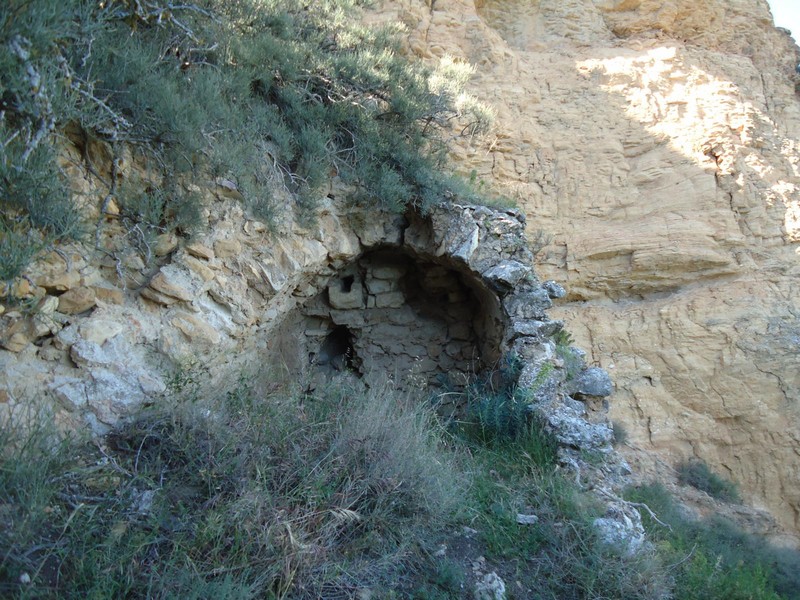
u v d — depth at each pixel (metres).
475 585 3.89
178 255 4.87
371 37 7.61
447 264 6.94
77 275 4.22
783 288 11.41
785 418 10.80
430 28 11.74
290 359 6.96
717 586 4.64
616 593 4.13
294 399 4.73
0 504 3.00
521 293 6.41
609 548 4.37
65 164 4.27
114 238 4.57
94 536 3.14
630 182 11.77
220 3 6.30
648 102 12.39
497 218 6.65
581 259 11.30
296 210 5.90
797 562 7.53
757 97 13.23
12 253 3.35
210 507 3.50
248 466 3.80
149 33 5.25
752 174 11.92
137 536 3.13
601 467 5.41
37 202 3.62
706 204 11.62
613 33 13.82
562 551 4.34
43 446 3.36
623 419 10.72
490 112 7.70
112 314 4.38
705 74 12.88
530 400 5.76
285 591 3.24
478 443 5.79
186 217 4.79
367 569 3.63
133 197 4.52
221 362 5.06
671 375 10.96
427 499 4.25
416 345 7.55
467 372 7.45
